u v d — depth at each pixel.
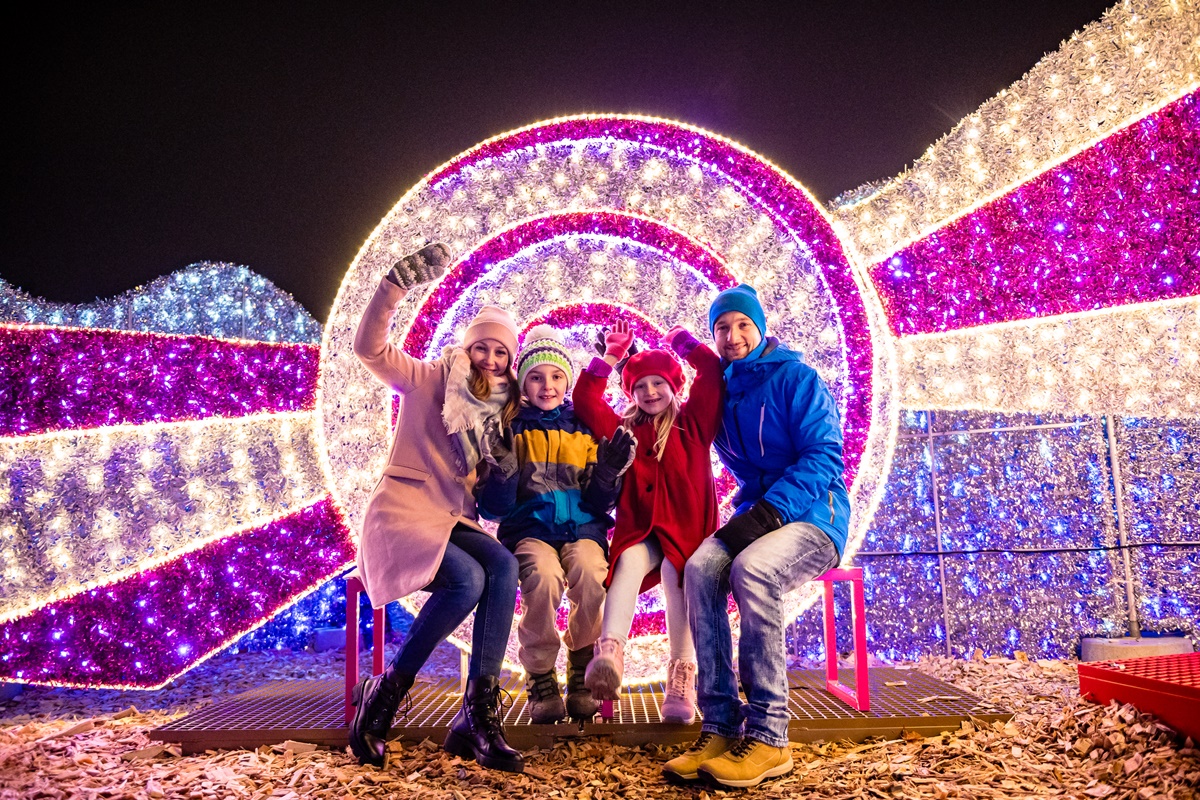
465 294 3.49
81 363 4.12
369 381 3.39
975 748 2.41
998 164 4.03
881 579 4.09
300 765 2.40
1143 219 3.78
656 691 3.11
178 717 3.28
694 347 2.87
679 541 2.58
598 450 2.62
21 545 3.74
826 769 2.30
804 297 3.48
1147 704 2.38
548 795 2.12
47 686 3.93
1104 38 3.90
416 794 2.13
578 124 3.71
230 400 4.30
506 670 3.48
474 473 2.66
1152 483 3.80
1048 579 3.89
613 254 3.56
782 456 2.66
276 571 4.16
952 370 3.98
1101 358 3.78
